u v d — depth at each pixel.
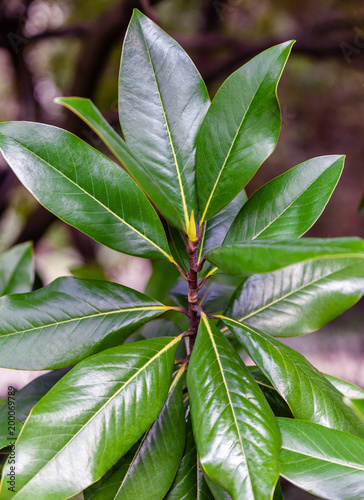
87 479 0.65
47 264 2.82
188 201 0.75
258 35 2.41
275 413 0.78
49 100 2.25
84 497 0.72
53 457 0.65
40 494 0.64
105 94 2.24
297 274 0.78
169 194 0.75
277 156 3.06
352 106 2.80
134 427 0.67
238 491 0.63
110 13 1.62
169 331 0.93
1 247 2.08
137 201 0.73
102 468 0.66
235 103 0.74
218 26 2.36
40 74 2.27
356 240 0.59
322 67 2.54
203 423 0.66
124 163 0.64
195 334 0.75
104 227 0.73
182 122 0.75
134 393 0.68
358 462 0.67
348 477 0.66
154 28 0.75
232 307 0.79
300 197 0.76
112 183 0.73
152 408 0.68
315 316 0.77
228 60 2.10
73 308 0.74
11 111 2.31
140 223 0.73
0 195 1.93
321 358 2.41
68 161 0.72
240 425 0.66
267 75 0.73
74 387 0.68
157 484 0.70
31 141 0.72
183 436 0.72
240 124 0.74
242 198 0.84
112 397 0.68
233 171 0.74
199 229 0.74
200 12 2.34
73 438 0.66
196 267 0.73
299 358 0.72
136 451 0.72
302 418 0.69
